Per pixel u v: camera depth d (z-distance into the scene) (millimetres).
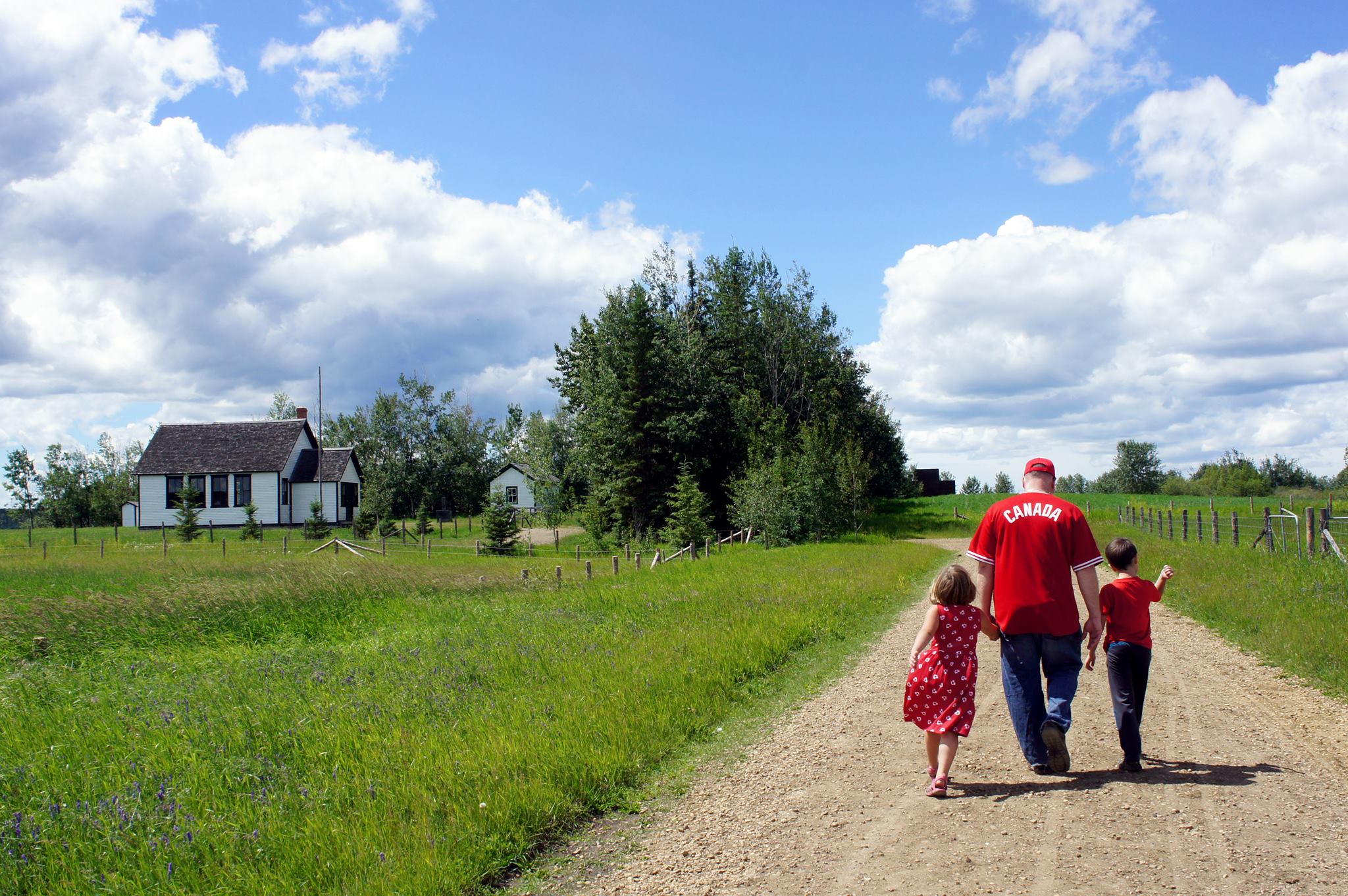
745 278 60312
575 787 5523
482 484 90062
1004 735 6512
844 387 59469
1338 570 13961
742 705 7957
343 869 4348
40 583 18406
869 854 4363
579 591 16203
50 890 4301
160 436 56812
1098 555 5457
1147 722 6688
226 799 5395
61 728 7223
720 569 20312
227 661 10344
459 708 7434
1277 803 4758
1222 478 74562
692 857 4555
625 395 47281
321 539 45781
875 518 53781
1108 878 3865
